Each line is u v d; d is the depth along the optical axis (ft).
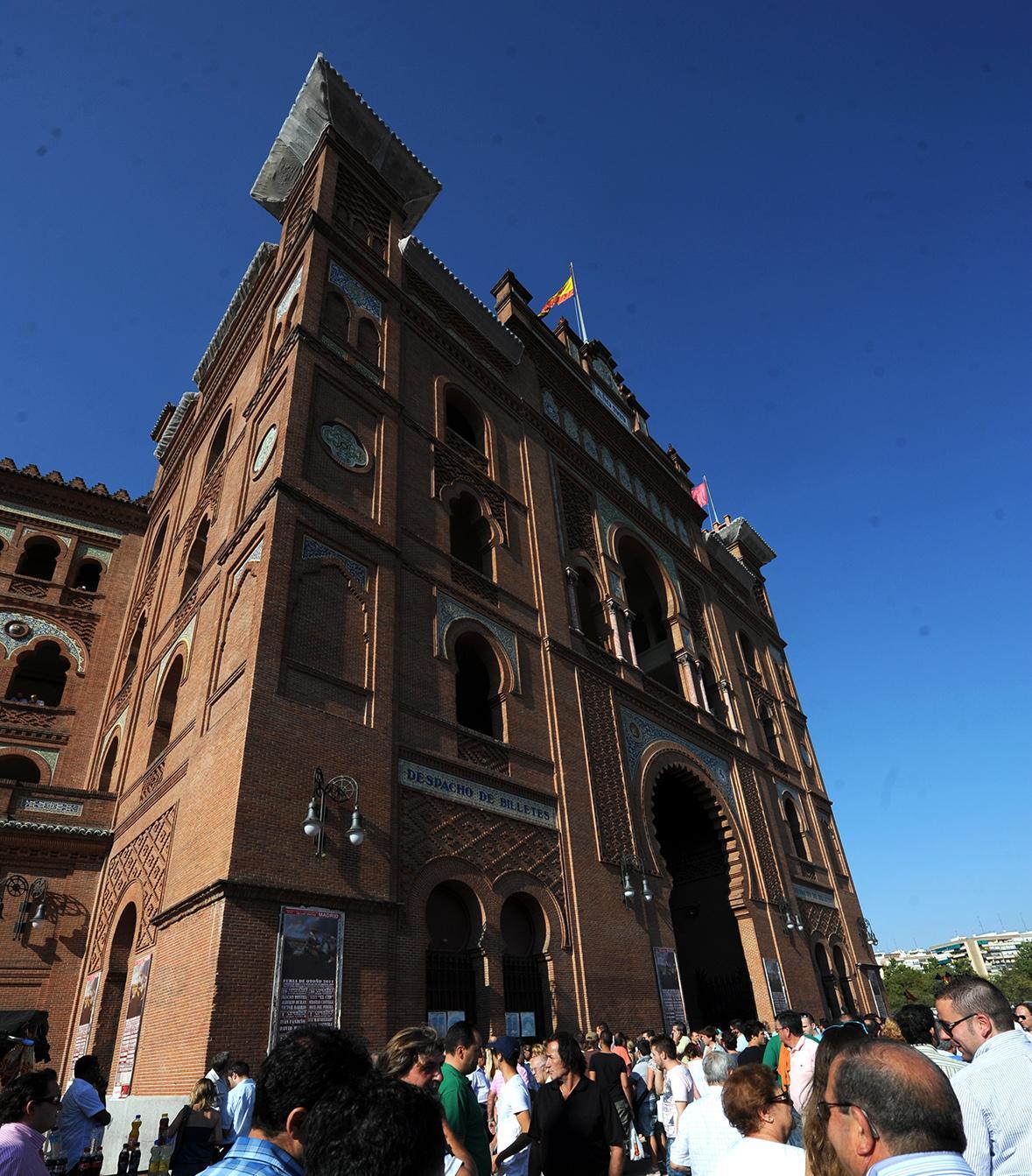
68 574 74.02
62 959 49.93
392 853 39.11
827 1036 13.03
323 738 38.91
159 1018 34.14
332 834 36.73
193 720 43.93
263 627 38.96
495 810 47.52
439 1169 7.11
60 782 63.93
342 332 56.39
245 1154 7.95
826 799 101.30
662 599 85.92
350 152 65.92
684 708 76.43
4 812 52.70
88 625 72.33
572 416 84.12
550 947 46.47
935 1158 6.12
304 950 33.06
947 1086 6.61
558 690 58.75
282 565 41.78
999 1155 10.59
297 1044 8.92
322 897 34.68
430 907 42.16
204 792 38.04
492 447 67.31
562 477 75.66
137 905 44.45
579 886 50.62
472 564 64.69
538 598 62.54
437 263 69.10
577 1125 17.13
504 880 45.57
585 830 53.67
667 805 81.92
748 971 69.77
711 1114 16.30
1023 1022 21.50
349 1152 6.77
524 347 80.43
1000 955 581.94
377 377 56.95
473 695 70.03
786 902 76.33
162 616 63.26
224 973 30.35
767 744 92.79
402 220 68.90
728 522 121.90
